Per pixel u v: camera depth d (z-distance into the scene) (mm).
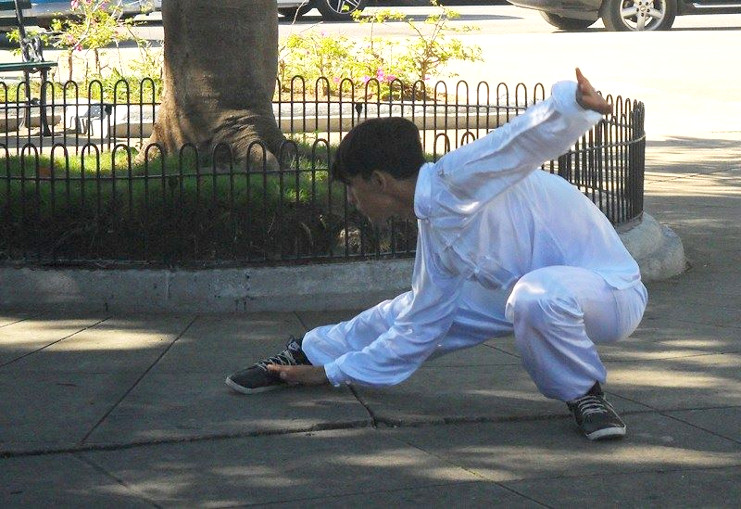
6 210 7070
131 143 11961
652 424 4793
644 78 17609
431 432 4730
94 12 15133
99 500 4043
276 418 4848
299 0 23766
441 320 4656
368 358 4820
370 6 29578
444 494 4086
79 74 15609
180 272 6730
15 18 13906
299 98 14422
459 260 4352
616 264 4574
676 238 8250
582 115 3715
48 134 12594
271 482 4199
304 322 6449
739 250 8555
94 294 6691
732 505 3980
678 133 14102
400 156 4285
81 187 7027
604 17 23297
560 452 4484
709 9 28109
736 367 5594
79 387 5297
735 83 17328
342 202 7348
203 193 7051
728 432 4691
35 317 6590
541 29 24469
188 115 8555
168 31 8617
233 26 8414
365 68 14516
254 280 6691
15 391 5234
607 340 4637
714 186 11086
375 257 6918
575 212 4516
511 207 4383
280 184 6961
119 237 6934
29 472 4293
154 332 6258
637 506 3973
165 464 4375
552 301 4332
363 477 4246
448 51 15305
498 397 5156
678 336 6184
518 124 3869
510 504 3994
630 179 8023
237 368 5598
